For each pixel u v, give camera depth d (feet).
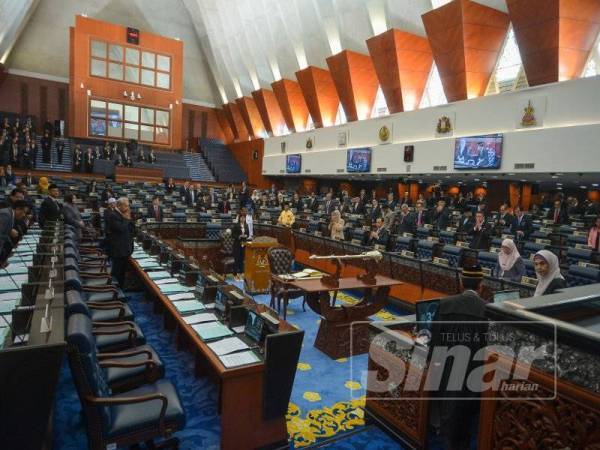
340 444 9.45
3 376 5.54
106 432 7.18
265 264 22.90
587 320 6.57
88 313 8.82
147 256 19.63
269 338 8.39
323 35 65.72
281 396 8.84
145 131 87.04
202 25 93.45
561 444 5.36
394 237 28.35
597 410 4.91
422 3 49.85
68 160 75.41
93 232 27.14
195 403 10.83
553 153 37.88
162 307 16.43
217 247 27.22
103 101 81.97
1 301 9.27
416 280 20.04
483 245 23.66
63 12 84.74
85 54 79.46
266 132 98.02
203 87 110.63
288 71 78.18
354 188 80.84
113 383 9.03
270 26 73.92
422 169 51.26
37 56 87.66
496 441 6.34
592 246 24.03
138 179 68.54
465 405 7.98
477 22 44.70
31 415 5.81
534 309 6.02
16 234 17.35
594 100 35.35
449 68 47.88
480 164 44.01
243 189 59.06
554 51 38.42
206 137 113.91
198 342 9.37
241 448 8.59
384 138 57.21
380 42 53.88
